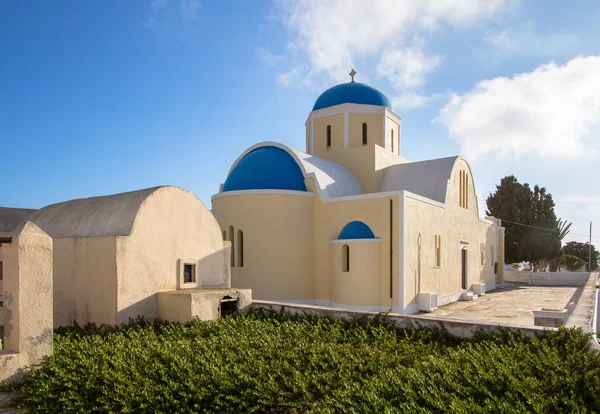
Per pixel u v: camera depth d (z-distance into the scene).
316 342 7.83
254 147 18.81
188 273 10.90
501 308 16.64
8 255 7.31
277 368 6.53
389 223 14.71
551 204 37.38
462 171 21.11
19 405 6.17
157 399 5.79
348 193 18.09
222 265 11.75
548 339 6.88
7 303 7.28
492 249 26.58
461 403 4.77
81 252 9.88
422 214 16.11
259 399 5.67
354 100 21.17
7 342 7.23
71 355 7.42
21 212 14.73
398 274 14.37
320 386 5.90
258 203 15.96
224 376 6.21
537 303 18.36
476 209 23.44
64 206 11.97
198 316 9.41
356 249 14.92
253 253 15.84
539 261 38.81
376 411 4.86
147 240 9.80
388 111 21.41
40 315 7.25
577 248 53.78
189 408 5.63
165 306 9.77
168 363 6.84
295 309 10.08
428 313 15.11
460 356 6.46
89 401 5.95
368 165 19.72
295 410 5.47
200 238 11.16
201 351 7.39
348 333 8.59
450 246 19.00
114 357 7.04
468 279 21.45
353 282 14.93
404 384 5.51
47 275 7.38
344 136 20.78
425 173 19.64
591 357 5.77
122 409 5.59
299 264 16.12
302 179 17.09
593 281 23.61
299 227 16.23
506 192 38.53
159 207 10.15
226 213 16.55
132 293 9.40
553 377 5.26
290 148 17.62
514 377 5.38
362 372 6.46
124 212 9.89
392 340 7.83
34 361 7.13
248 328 8.92
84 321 9.70
